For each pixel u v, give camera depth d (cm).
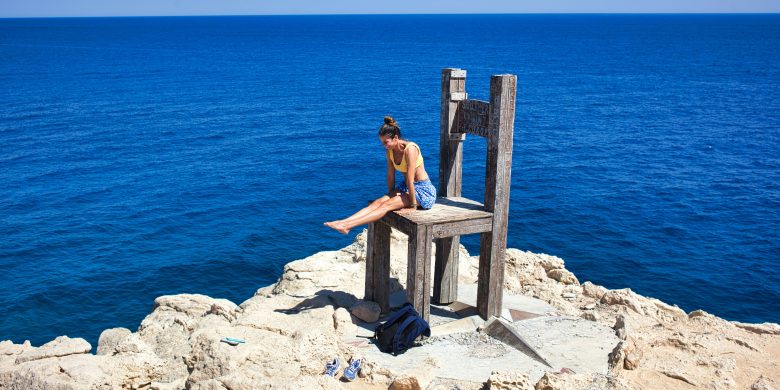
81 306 2191
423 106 6581
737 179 3834
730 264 2572
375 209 908
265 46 18088
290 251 2691
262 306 1001
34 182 3675
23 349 920
